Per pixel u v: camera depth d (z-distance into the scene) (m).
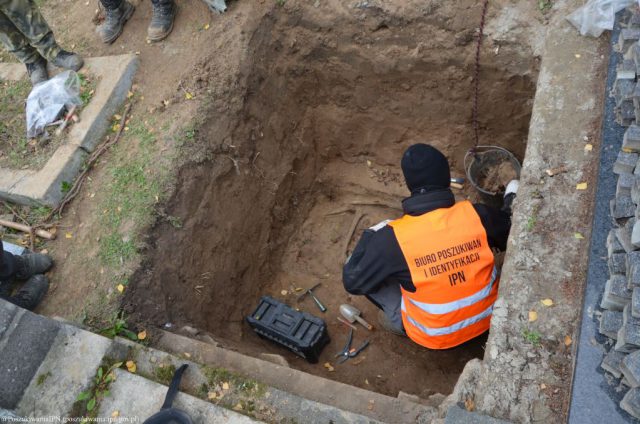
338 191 4.68
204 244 3.65
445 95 3.95
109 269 3.26
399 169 4.54
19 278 3.27
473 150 4.07
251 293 3.99
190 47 4.08
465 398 2.28
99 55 4.36
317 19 3.96
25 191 3.64
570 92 2.93
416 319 2.91
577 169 2.67
